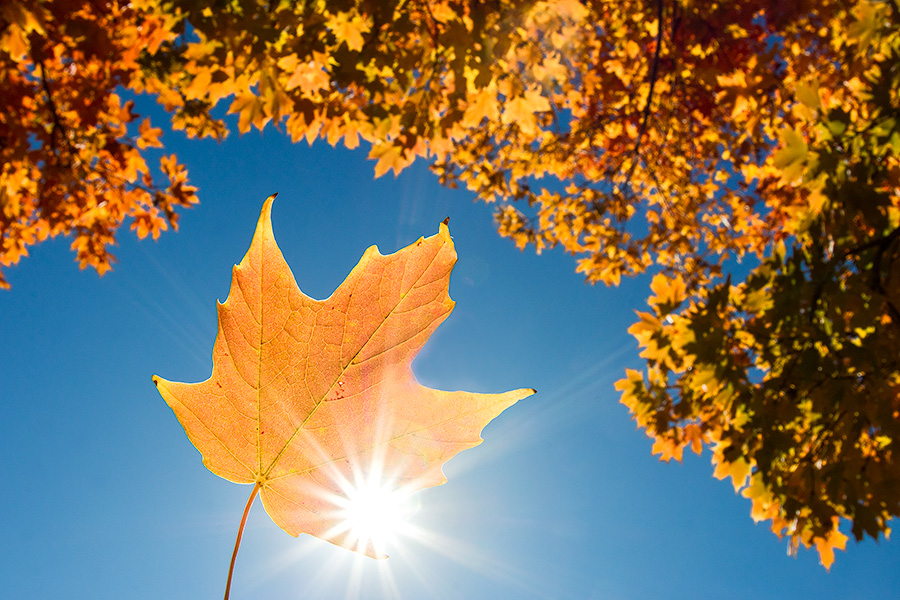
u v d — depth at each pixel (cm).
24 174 515
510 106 464
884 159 319
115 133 525
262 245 92
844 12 429
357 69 403
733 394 368
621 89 667
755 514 396
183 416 90
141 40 405
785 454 360
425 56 408
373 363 92
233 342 91
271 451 90
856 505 343
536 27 419
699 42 543
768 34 527
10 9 338
